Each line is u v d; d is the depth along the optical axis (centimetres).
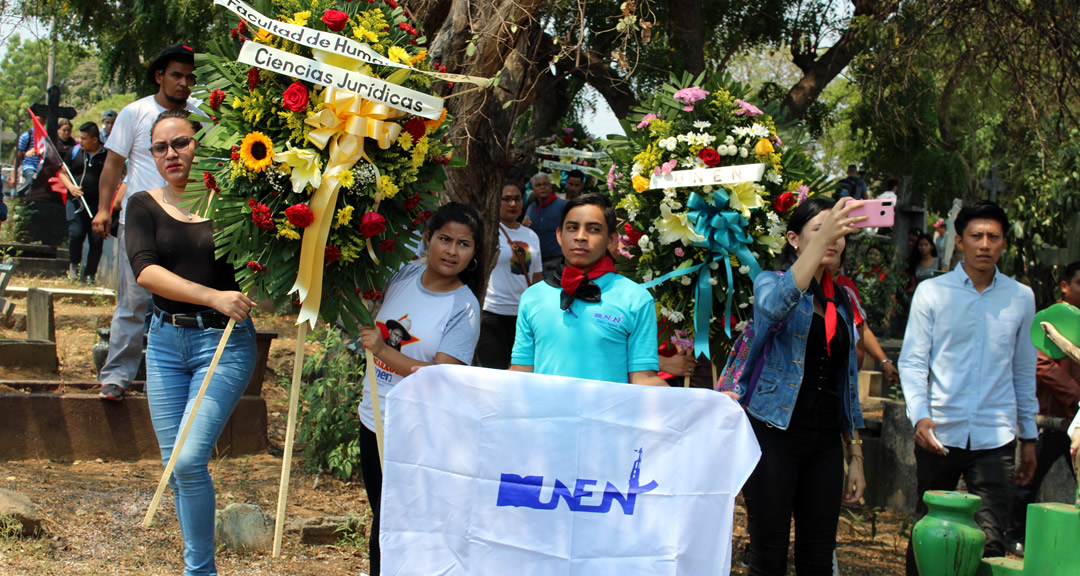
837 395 396
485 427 330
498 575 327
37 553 446
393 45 382
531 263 757
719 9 1372
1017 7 901
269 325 1077
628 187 527
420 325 387
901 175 1454
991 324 475
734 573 557
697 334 495
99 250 1223
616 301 364
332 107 359
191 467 383
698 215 493
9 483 537
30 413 593
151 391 403
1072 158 1106
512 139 607
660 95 533
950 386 479
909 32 983
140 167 590
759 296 387
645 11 1138
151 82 599
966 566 346
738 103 519
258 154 356
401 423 332
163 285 385
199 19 1080
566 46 616
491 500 329
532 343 376
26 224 1399
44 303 793
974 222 475
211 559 392
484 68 570
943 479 485
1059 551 330
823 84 1377
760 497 389
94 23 1166
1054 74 936
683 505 331
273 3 374
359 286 382
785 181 524
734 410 333
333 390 626
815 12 1371
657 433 332
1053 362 598
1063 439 592
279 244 371
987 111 1045
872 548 640
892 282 1462
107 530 488
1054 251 820
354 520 528
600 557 327
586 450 330
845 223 357
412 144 376
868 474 726
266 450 669
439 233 385
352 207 366
